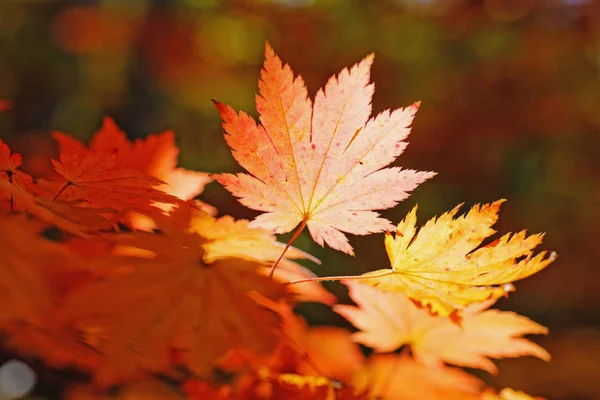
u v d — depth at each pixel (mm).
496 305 2482
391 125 475
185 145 3402
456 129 2486
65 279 460
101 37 3881
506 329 545
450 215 467
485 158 2559
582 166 2670
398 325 560
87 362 476
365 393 525
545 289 2525
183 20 3104
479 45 2674
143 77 3057
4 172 472
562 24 2541
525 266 465
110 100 4043
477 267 465
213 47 3166
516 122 2500
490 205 463
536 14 2551
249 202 474
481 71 2562
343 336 642
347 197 474
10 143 2561
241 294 455
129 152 584
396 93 2596
